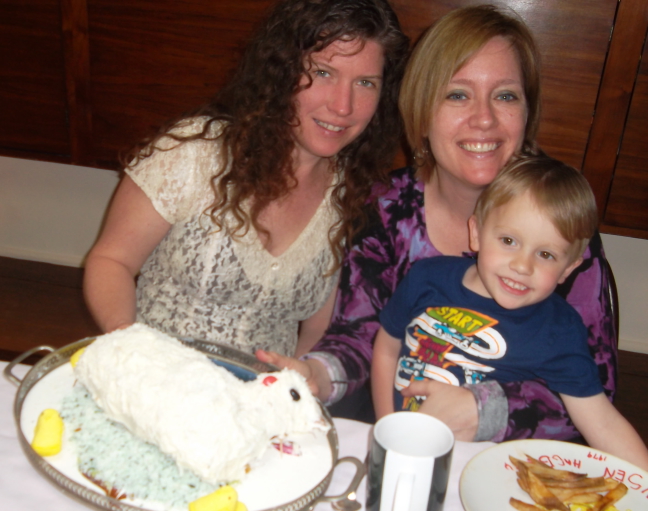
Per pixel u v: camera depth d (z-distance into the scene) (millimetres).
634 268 2352
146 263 1192
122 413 649
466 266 1072
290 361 911
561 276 979
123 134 1984
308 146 1065
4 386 765
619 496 697
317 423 700
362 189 1169
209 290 1113
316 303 1213
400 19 1693
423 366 1036
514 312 979
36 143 2059
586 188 941
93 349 690
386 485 589
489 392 909
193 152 1085
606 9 1619
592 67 1677
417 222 1175
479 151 1039
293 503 582
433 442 647
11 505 591
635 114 1694
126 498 582
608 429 910
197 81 1869
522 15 1664
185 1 1794
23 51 1952
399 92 1121
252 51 1053
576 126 1739
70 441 640
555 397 945
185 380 632
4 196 2602
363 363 1104
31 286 2398
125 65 1903
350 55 978
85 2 1857
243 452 604
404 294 1086
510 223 935
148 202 1095
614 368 1063
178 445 591
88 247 2619
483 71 1002
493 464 726
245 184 1046
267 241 1101
